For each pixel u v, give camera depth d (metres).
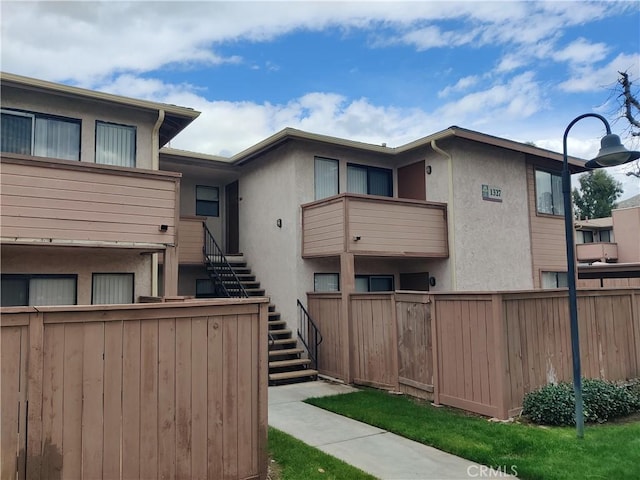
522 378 6.91
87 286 8.89
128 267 9.34
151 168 9.77
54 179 7.55
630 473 4.64
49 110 8.89
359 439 6.07
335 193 12.34
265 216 12.88
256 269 13.23
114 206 8.03
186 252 12.41
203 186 15.11
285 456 5.36
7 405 3.43
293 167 11.70
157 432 4.07
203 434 4.31
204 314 4.39
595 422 6.52
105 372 3.86
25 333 3.54
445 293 7.55
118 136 9.55
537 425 6.41
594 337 8.17
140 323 4.06
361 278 12.62
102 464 3.79
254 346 4.69
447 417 6.81
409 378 8.37
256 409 4.65
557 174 14.89
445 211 12.03
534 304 7.26
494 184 12.95
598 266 15.88
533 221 13.87
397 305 8.70
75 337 3.75
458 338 7.32
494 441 5.69
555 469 4.79
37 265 8.45
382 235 10.80
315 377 10.36
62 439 3.63
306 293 11.41
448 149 12.10
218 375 4.44
